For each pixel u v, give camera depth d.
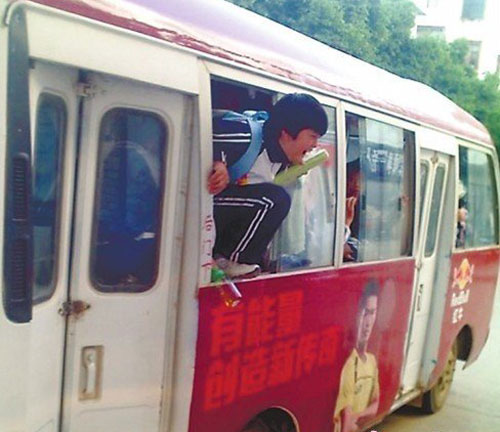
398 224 4.10
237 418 2.72
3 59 1.73
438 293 4.92
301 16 13.73
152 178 2.30
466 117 5.54
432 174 4.60
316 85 3.12
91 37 1.97
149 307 2.32
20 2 1.76
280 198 2.67
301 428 3.21
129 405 2.30
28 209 1.81
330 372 3.39
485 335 6.07
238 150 2.55
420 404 5.48
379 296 3.85
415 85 4.98
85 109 2.10
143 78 2.14
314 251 3.19
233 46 2.64
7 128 1.74
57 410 2.12
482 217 5.63
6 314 1.78
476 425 5.30
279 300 2.90
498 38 29.20
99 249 2.19
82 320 2.16
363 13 16.27
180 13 2.48
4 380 1.79
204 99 2.38
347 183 3.47
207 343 2.49
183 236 2.39
